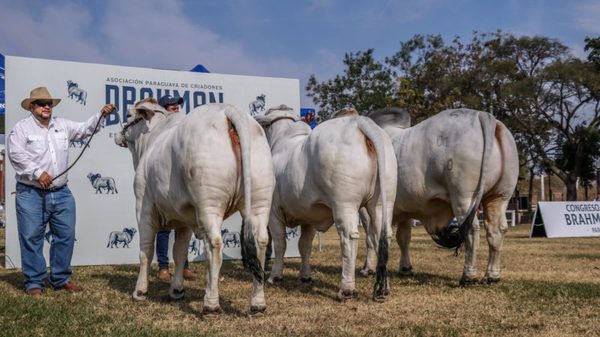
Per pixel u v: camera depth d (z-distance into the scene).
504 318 5.91
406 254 9.26
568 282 8.19
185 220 6.12
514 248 13.81
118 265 10.81
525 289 7.56
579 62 36.31
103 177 10.82
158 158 6.17
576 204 19.59
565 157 39.66
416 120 36.88
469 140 7.34
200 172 5.54
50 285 8.02
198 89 11.70
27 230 7.22
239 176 5.67
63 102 10.53
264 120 8.42
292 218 7.86
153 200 6.50
